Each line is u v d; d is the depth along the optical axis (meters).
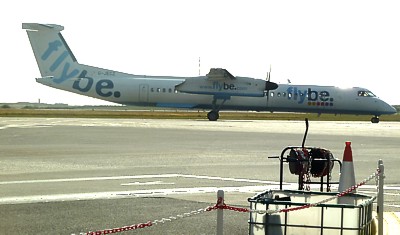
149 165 19.52
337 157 22.70
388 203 12.67
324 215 7.93
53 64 61.97
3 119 58.06
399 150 26.16
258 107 60.88
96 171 17.73
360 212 7.81
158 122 53.25
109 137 32.03
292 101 60.56
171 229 9.66
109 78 61.88
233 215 11.07
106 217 10.65
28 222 10.08
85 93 61.91
